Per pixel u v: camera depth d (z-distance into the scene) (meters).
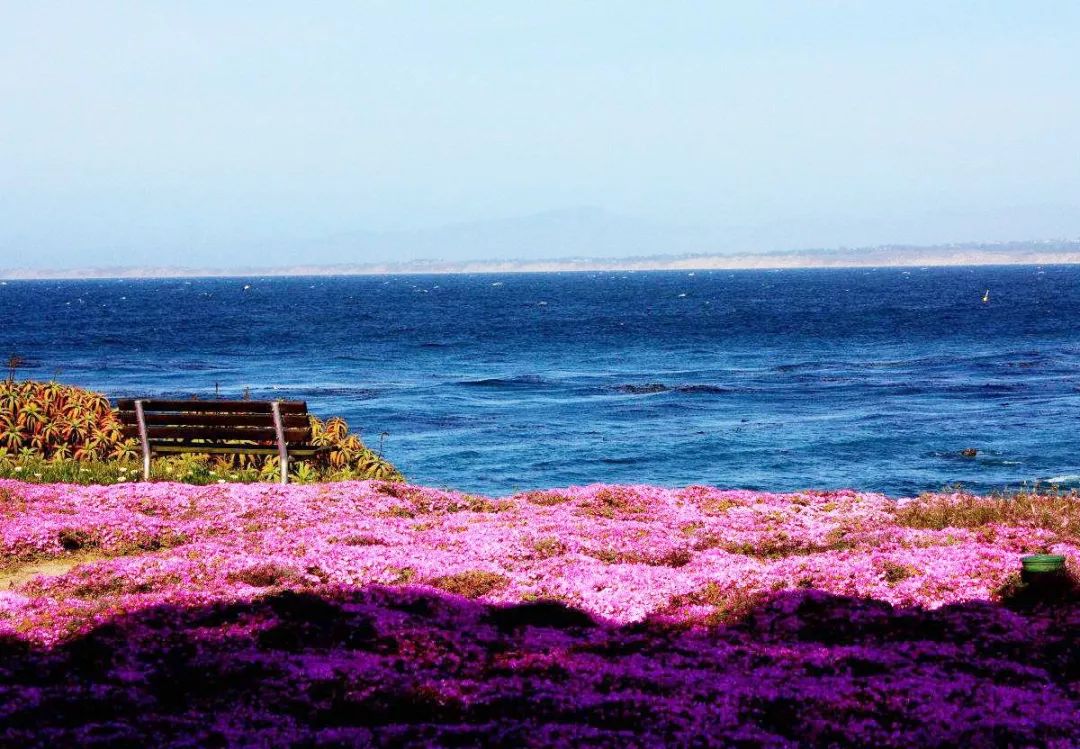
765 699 8.75
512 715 8.50
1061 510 17.12
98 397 23.89
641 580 13.28
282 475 19.78
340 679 9.26
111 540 15.02
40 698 8.52
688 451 40.41
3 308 193.12
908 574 13.12
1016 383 62.91
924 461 37.62
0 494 16.83
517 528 16.31
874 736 7.94
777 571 13.38
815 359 82.75
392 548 14.70
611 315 153.62
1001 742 7.84
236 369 76.88
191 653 9.99
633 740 7.70
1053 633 10.77
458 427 47.09
